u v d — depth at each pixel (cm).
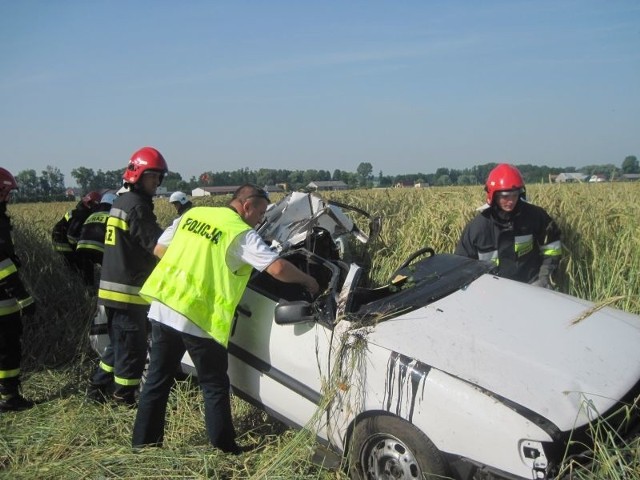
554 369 269
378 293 364
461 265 388
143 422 359
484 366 268
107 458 353
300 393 321
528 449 235
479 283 361
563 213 591
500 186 417
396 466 280
